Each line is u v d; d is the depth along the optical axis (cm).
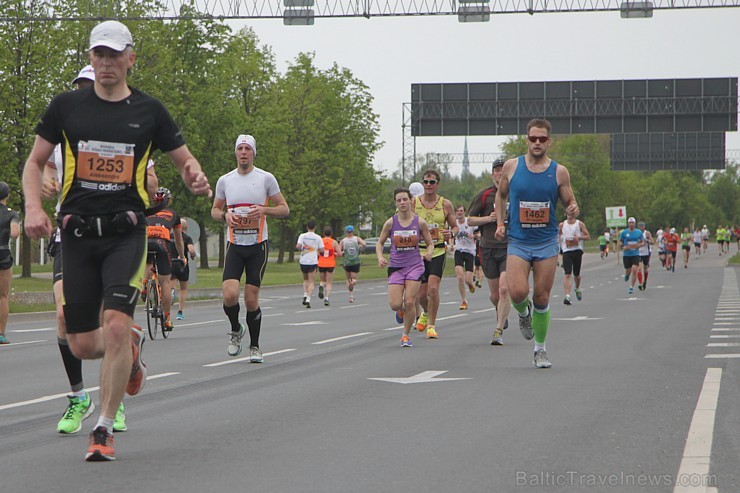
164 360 2831
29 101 9400
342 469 1353
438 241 3481
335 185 15575
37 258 17000
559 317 4444
